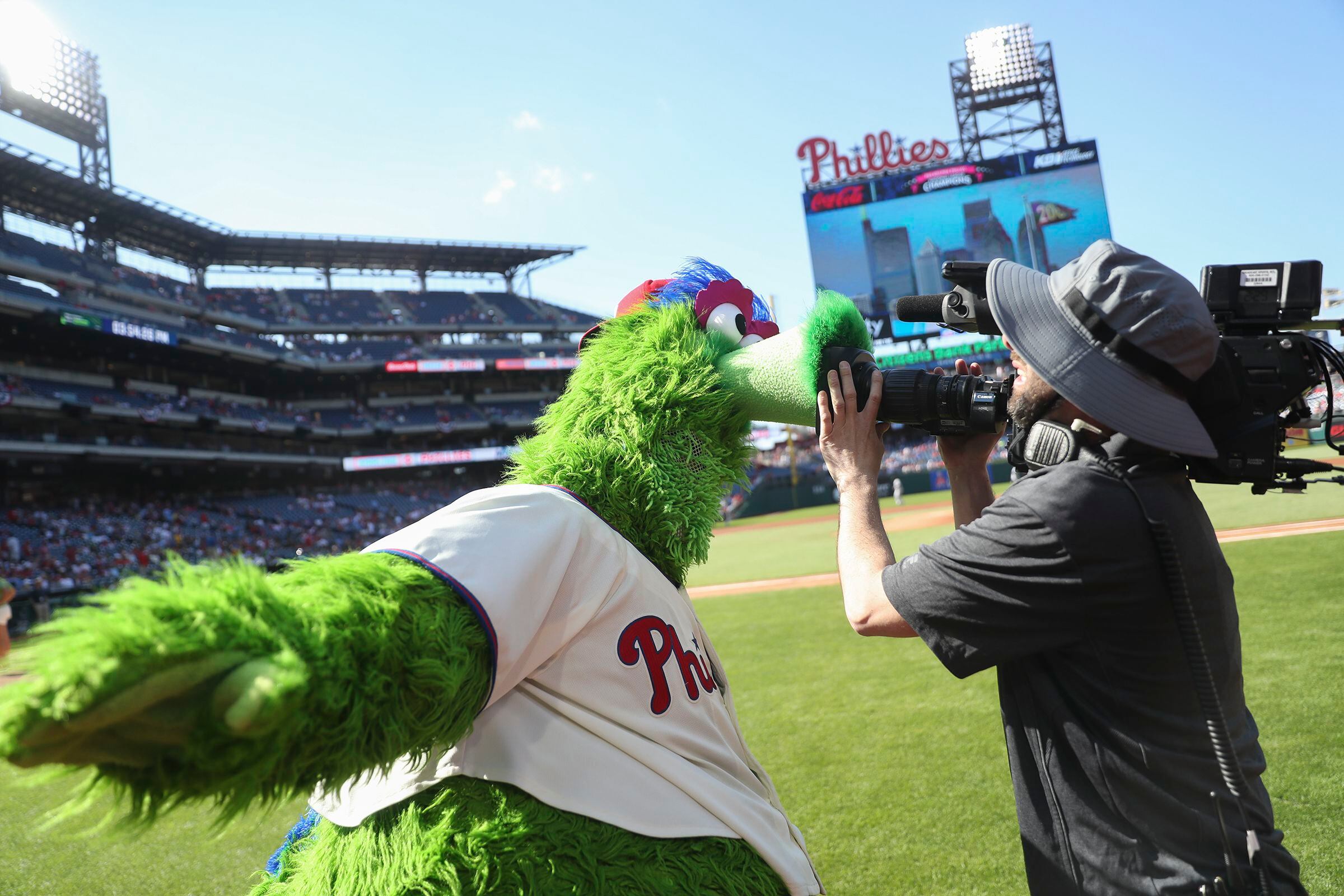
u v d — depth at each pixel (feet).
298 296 144.97
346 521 119.34
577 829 3.45
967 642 4.04
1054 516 3.85
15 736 2.20
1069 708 3.99
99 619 2.30
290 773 2.68
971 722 14.92
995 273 4.36
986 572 3.95
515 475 4.48
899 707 16.44
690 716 4.10
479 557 3.29
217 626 2.40
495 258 156.97
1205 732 3.78
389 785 3.65
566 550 3.67
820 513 113.29
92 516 94.22
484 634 3.15
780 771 13.41
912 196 127.24
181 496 111.24
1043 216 122.93
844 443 4.77
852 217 129.08
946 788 12.01
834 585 39.70
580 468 4.20
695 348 4.67
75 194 104.27
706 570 54.08
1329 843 9.18
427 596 3.08
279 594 2.74
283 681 2.33
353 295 152.05
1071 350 3.90
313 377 135.23
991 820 10.80
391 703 2.88
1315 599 21.31
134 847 12.16
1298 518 40.47
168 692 2.30
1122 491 3.87
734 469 4.89
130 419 98.78
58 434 94.89
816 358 4.57
